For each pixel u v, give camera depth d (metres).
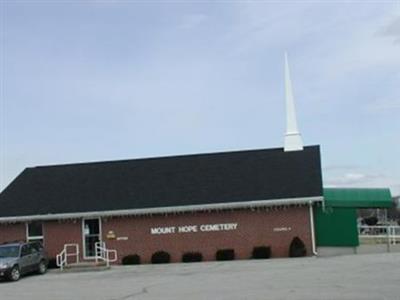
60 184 38.56
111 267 32.62
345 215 34.09
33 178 39.84
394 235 39.81
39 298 19.25
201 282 21.31
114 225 35.44
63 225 36.03
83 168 39.91
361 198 34.56
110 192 36.69
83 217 35.59
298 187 33.69
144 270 29.19
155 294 18.38
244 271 24.91
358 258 28.58
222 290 18.30
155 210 34.59
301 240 33.12
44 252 32.38
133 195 35.97
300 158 36.34
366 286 17.22
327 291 16.50
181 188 35.75
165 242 34.72
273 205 33.50
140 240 35.00
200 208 34.09
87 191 37.25
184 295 17.59
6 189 39.12
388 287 16.81
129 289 20.38
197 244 34.34
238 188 34.69
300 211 33.41
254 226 33.81
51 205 36.50
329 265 25.23
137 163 39.25
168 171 37.69
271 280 20.39
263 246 33.38
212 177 36.16
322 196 32.84
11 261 27.91
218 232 34.19
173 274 25.64
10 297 20.09
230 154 38.16
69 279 26.62
